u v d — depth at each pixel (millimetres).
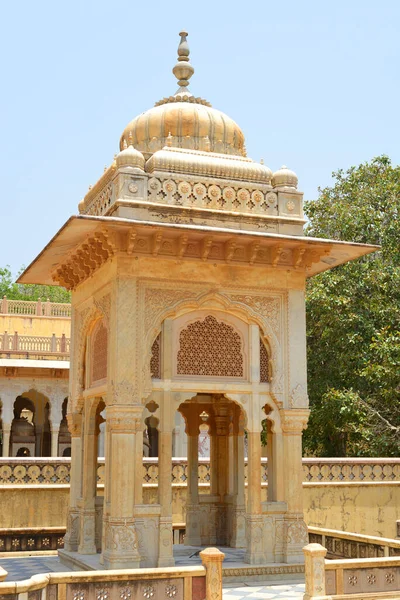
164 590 6477
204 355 8977
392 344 16203
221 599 6539
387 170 19109
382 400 16875
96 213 9625
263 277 9266
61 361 23000
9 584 5637
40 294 39625
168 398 8641
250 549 8648
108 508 8289
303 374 9266
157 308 8695
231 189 9250
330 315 17328
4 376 21953
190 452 10844
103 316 9062
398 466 14344
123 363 8375
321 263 10297
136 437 8320
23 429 24875
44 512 12195
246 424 9023
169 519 8305
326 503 13633
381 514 13977
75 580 6180
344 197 19625
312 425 18188
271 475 9164
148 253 8688
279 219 9336
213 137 9930
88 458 9719
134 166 8836
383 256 18219
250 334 9195
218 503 10797
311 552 6785
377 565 7074
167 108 9984
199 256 8945
